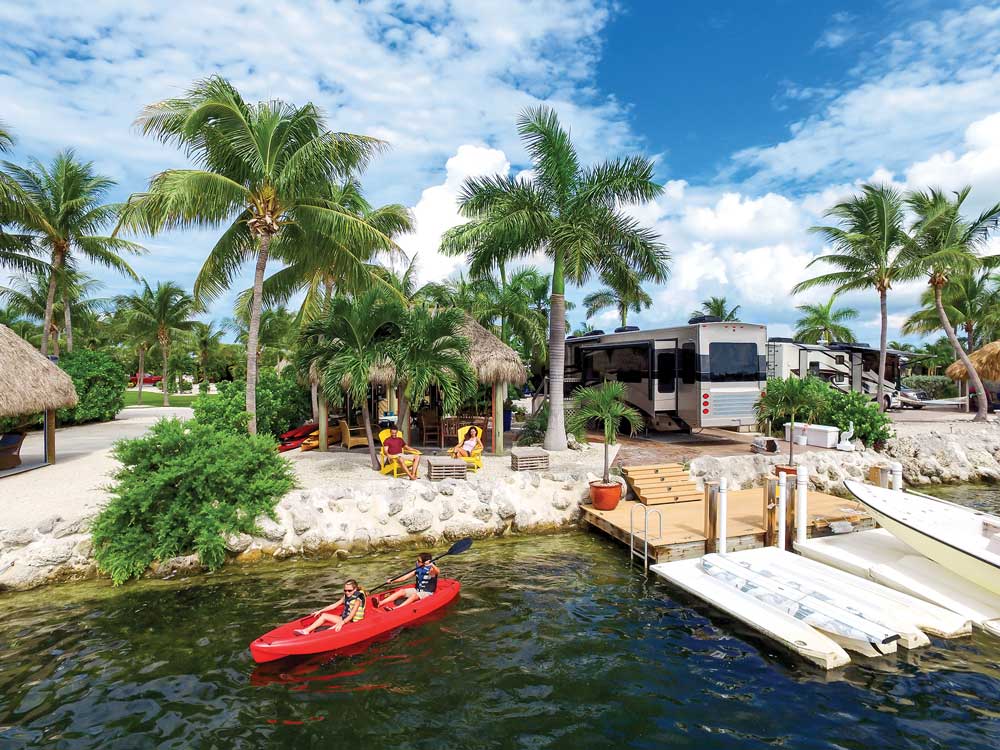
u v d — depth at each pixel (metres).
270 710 5.81
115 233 13.96
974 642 7.29
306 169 14.32
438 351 13.40
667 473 13.55
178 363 60.94
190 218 14.21
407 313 13.51
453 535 11.53
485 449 17.48
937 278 24.22
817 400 15.64
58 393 14.44
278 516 10.72
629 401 19.00
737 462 14.80
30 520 9.80
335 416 19.84
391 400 21.38
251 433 14.38
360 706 5.89
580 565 10.20
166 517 9.87
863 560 9.54
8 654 6.96
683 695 6.16
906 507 9.97
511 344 30.42
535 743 5.33
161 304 39.44
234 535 10.20
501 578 9.56
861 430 17.34
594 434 20.41
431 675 6.50
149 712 5.76
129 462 10.44
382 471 13.36
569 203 16.30
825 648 6.90
